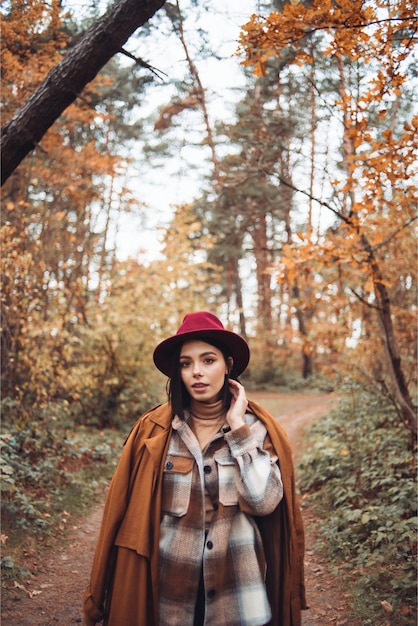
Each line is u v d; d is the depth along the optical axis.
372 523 4.73
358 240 5.44
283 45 4.00
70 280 9.06
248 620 1.95
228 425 2.14
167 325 9.63
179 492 2.06
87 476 6.92
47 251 7.85
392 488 5.10
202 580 2.01
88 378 8.02
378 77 4.10
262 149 6.15
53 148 8.95
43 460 6.47
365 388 8.44
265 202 10.70
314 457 7.22
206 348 2.16
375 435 7.00
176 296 9.69
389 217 6.13
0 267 6.55
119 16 4.32
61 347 7.71
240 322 23.38
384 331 5.82
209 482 2.06
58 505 5.69
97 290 10.80
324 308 8.73
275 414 13.64
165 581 2.00
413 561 4.01
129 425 9.91
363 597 3.78
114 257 15.08
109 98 10.04
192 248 10.37
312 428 9.55
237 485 2.03
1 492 5.17
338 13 3.69
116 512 2.09
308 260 5.38
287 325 20.61
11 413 6.80
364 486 5.71
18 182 8.48
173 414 2.20
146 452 2.15
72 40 7.22
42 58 6.82
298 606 2.12
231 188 6.94
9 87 7.09
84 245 9.88
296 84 7.15
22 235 7.13
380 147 4.50
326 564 4.58
